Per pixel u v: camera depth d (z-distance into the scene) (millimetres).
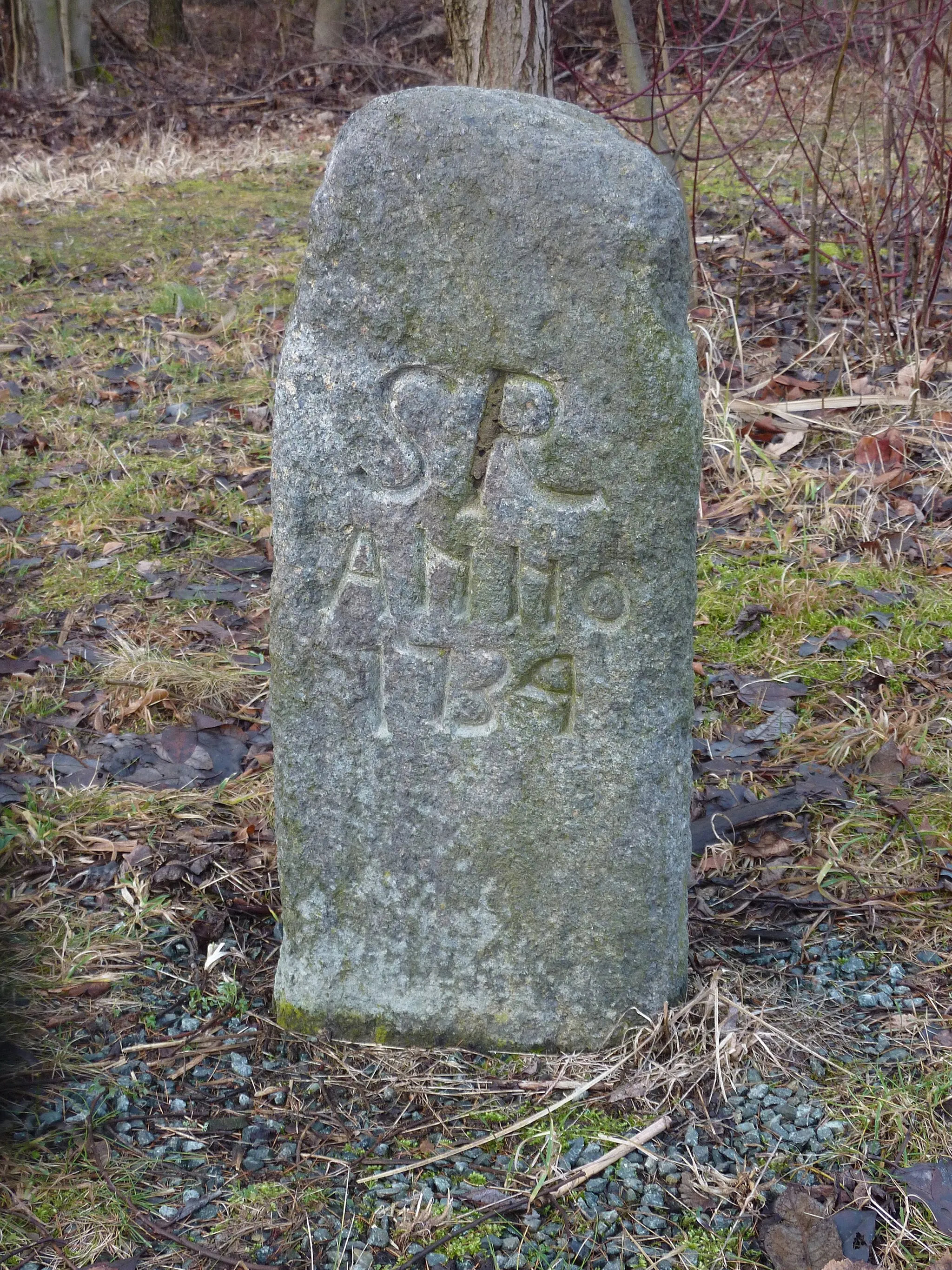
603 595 2449
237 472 5512
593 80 10641
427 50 15766
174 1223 2314
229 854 3320
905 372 5586
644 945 2641
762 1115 2504
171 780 3670
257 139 12586
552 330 2314
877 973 2891
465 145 2256
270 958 3000
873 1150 2416
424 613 2529
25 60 14797
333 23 15258
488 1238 2277
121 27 18109
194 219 9664
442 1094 2602
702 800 3492
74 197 10617
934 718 3746
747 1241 2258
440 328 2359
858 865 3230
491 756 2578
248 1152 2467
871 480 4965
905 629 4172
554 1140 2445
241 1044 2738
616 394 2326
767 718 3844
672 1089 2566
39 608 4590
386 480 2473
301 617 2582
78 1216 2322
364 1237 2285
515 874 2635
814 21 7734
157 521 5164
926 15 5574
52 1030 2758
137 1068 2666
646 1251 2246
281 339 6883
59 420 6023
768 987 2848
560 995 2682
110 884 3229
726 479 5137
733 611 4355
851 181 7828
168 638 4375
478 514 2453
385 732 2611
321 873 2719
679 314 2363
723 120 10297
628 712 2498
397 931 2713
